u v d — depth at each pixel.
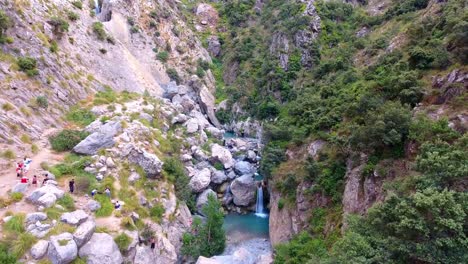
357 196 29.55
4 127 37.00
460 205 17.48
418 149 25.58
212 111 83.31
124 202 35.47
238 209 52.19
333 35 79.00
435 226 17.36
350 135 33.84
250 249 40.97
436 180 20.00
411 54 34.94
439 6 47.44
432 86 30.41
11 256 24.28
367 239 19.92
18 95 41.97
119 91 63.53
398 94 32.41
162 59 85.25
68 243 26.05
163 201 40.12
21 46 47.44
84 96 54.00
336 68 60.97
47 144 40.06
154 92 74.06
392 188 23.64
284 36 83.50
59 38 57.28
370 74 45.00
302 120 49.75
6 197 29.36
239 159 61.78
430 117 27.91
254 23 104.62
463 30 31.00
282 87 76.25
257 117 76.56
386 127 27.89
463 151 20.75
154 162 40.94
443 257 17.16
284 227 39.62
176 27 95.19
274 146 50.91
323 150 39.44
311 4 85.19
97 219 31.91
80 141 41.06
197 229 40.81
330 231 30.78
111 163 38.59
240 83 84.69
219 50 102.75
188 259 37.47
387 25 65.00
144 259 31.00
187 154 54.69
